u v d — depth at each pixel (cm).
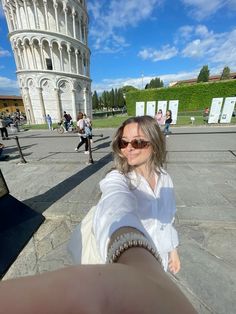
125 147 129
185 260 230
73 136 1450
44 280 44
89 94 4247
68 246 130
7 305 37
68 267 50
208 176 499
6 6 3450
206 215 315
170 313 42
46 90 3506
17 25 3469
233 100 1648
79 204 372
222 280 203
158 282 53
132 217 89
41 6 3238
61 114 3659
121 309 40
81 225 124
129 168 130
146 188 123
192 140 1023
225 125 1628
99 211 100
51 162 700
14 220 293
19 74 3562
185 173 525
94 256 102
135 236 76
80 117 848
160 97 3117
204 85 2838
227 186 431
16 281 44
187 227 290
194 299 185
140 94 3238
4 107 6319
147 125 126
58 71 3494
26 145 1144
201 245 254
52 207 364
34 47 3378
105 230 86
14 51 3600
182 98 2997
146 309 41
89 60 4338
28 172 595
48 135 1593
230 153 725
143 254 68
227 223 293
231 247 250
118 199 103
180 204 353
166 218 130
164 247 125
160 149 131
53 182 499
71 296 40
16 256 249
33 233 292
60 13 3394
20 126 2730
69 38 3516
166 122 1248
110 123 2320
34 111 3588
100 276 46
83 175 540
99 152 840
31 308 37
